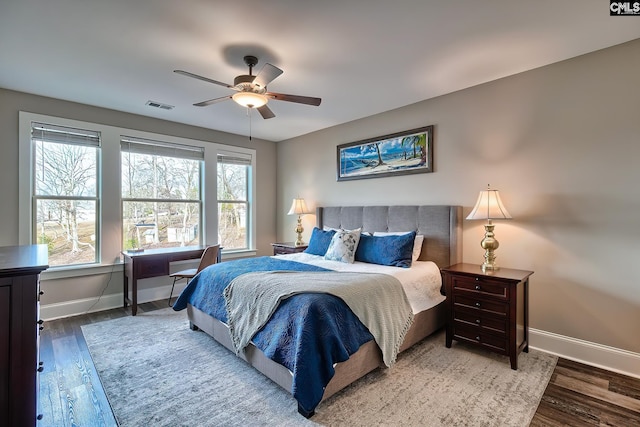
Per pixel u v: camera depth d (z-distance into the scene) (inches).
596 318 95.7
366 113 156.2
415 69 106.8
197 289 118.5
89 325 127.5
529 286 108.2
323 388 70.0
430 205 135.0
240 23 80.2
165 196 171.0
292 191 209.3
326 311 75.8
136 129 157.8
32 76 112.7
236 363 96.2
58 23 80.1
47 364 95.3
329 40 88.4
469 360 98.0
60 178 139.3
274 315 81.3
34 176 132.8
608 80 93.0
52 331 121.0
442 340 113.3
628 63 89.8
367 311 85.8
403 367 93.4
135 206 160.7
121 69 106.9
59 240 139.6
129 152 157.5
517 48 93.2
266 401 77.2
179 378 87.6
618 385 83.8
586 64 96.7
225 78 113.9
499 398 78.0
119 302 153.1
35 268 54.1
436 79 115.2
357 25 81.2
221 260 182.1
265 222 215.2
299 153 203.2
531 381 85.8
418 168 138.9
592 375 89.0
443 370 91.7
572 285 99.7
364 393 79.9
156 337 115.7
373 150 157.3
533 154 107.6
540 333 105.7
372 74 110.7
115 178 151.8
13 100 126.3
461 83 119.1
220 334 103.7
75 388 82.7
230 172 198.8
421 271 114.9
